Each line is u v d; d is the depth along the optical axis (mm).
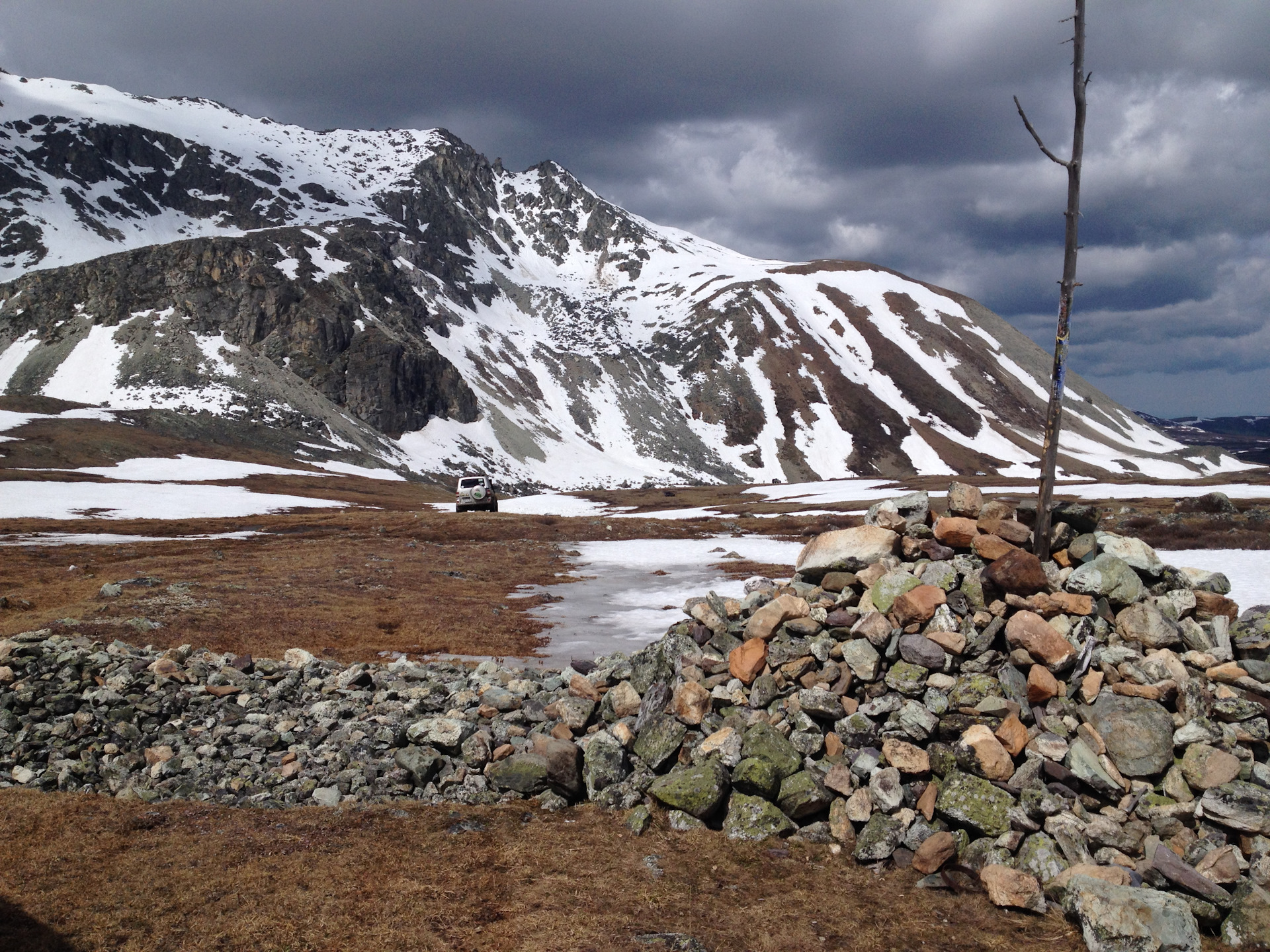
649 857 9672
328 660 16594
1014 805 9555
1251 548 35562
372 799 11453
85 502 70875
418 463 173250
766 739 10922
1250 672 10227
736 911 8469
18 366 164750
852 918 8375
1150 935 7484
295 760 12250
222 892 8656
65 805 10961
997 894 8586
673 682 12625
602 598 32875
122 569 36094
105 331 174625
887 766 10266
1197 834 9062
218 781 11836
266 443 147625
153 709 13250
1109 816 9352
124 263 186750
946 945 7918
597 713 12953
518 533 59875
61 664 14148
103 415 135750
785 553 45688
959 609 11492
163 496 77625
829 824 10219
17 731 12711
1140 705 9898
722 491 115438
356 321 197625
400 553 45969
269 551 45844
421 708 13438
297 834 10227
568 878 9117
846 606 12523
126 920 8078
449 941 7777
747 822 10188
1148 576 11695
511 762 11617
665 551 49750
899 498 13617
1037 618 10828
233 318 185250
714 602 13484
